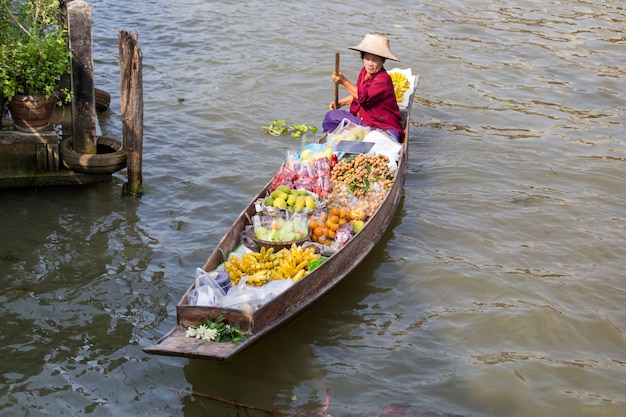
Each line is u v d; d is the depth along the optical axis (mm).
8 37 7609
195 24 13875
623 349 6383
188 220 7980
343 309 6746
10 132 7828
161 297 6738
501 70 12836
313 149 8156
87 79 7828
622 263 7605
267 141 9938
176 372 5895
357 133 8555
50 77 7609
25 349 5980
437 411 5609
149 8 14453
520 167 9617
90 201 8133
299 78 12023
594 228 8234
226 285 6102
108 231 7648
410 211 8445
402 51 13391
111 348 6082
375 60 8734
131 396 5629
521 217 8398
